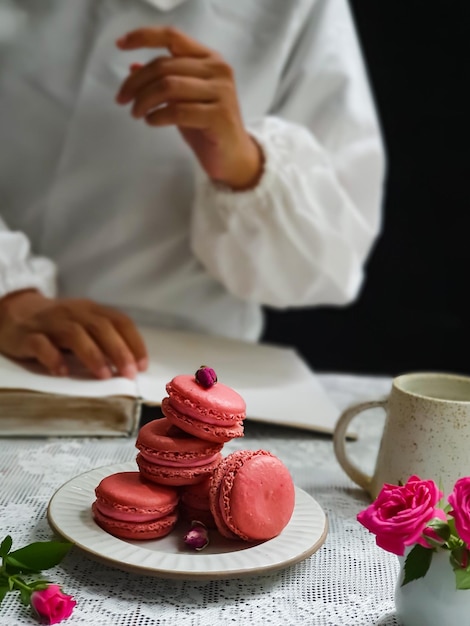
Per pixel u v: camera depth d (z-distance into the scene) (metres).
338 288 1.14
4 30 1.12
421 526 0.48
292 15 1.15
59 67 1.13
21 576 0.53
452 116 1.77
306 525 0.60
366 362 1.91
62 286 1.21
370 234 1.15
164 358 1.01
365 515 0.50
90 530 0.57
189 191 1.18
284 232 1.07
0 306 0.99
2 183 1.17
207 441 0.61
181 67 0.95
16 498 0.67
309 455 0.81
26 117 1.14
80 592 0.54
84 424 0.82
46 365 0.88
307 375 1.04
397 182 1.81
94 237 1.18
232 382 0.96
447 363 1.89
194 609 0.53
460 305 1.86
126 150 1.15
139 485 0.59
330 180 1.09
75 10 1.12
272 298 1.15
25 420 0.81
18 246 1.04
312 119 1.19
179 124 0.95
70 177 1.16
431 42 1.74
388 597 0.56
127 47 0.97
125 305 1.22
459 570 0.48
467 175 1.79
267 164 1.04
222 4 1.14
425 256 1.84
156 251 1.19
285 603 0.54
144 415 0.88
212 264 1.13
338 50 1.17
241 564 0.54
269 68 1.17
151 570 0.52
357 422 0.93
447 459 0.63
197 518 0.61
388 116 1.78
